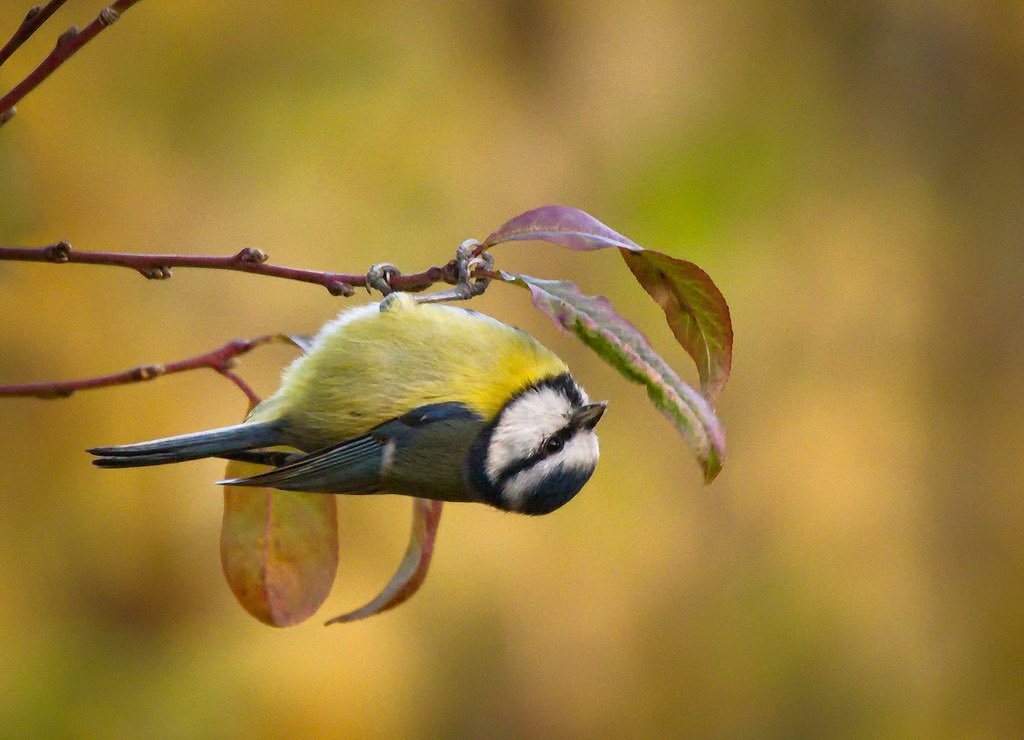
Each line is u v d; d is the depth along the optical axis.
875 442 13.92
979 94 15.34
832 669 13.49
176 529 11.96
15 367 11.67
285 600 5.71
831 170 14.72
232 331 12.14
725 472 13.43
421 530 5.79
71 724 11.26
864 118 15.01
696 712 12.96
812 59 14.88
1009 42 15.48
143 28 12.65
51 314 11.76
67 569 11.74
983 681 13.86
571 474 5.71
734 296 13.82
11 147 7.57
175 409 11.92
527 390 5.59
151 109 12.51
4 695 11.18
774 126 14.38
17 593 11.55
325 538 5.79
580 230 4.75
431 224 12.89
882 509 13.86
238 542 5.72
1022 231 15.02
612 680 12.61
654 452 13.12
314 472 5.30
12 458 11.67
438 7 13.62
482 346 5.54
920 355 14.48
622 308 12.91
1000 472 14.46
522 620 12.53
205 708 11.54
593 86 13.97
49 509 11.74
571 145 13.73
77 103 12.20
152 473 11.97
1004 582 14.20
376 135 13.02
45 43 12.30
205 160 12.56
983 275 14.95
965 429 14.59
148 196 12.22
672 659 12.96
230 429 5.42
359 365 5.45
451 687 12.22
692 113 14.18
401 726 11.98
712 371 4.78
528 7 13.88
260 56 12.96
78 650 11.54
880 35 15.12
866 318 14.31
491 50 13.75
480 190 13.19
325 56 13.13
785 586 13.37
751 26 14.64
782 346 13.97
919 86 15.27
